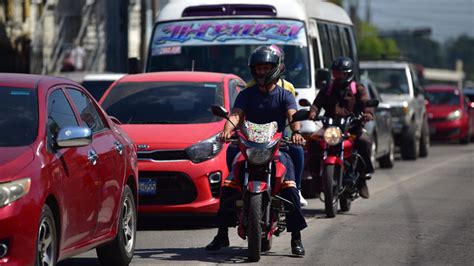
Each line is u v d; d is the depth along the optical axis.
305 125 33.12
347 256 21.17
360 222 26.80
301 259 20.73
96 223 18.16
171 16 36.66
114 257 19.56
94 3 73.19
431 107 73.88
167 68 36.22
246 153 19.45
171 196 25.06
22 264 15.05
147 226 26.48
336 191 27.77
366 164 28.78
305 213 28.91
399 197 33.50
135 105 27.62
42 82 17.97
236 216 20.80
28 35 71.25
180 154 25.06
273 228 20.55
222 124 26.45
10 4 70.12
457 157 57.50
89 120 19.12
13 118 16.89
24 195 15.19
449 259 20.92
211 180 25.11
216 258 20.89
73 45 71.19
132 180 20.75
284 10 35.56
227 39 35.78
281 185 20.30
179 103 27.58
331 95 28.16
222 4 36.09
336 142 26.97
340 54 41.28
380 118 45.12
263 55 20.05
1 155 15.78
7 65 69.31
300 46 35.06
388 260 20.72
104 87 43.75
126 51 64.06
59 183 16.33
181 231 25.47
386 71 55.88
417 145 55.38
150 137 25.30
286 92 20.52
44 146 16.39
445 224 26.50
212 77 28.80
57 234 16.39
